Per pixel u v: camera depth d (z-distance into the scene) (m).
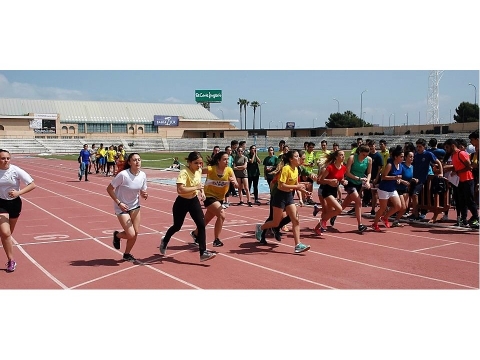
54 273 7.13
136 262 7.73
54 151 75.62
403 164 10.30
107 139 85.81
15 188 7.09
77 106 90.06
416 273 7.14
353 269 7.35
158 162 42.03
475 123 70.38
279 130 94.38
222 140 90.12
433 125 75.50
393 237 9.55
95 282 6.74
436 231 10.10
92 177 26.06
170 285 6.63
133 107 96.00
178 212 7.59
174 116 95.00
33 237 9.67
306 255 8.18
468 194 10.06
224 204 14.34
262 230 8.90
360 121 98.50
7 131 79.75
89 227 10.82
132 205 7.59
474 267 7.44
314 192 17.66
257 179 14.62
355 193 9.95
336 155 9.39
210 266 7.53
